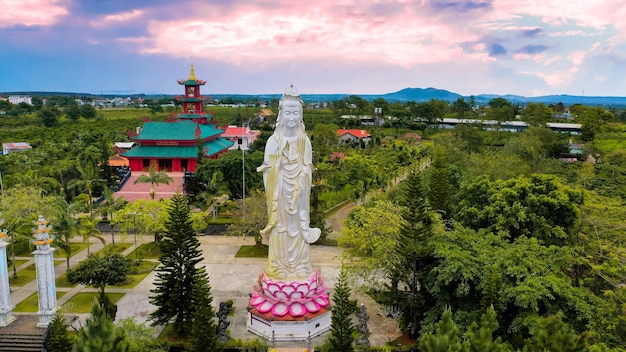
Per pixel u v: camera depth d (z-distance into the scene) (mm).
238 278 46062
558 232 39062
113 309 33250
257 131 140625
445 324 22953
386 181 83188
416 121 188375
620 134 135125
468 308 31141
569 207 40250
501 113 153125
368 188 79375
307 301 34188
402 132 172375
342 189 83250
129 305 40312
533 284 28281
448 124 192000
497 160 70125
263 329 34125
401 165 103125
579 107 143625
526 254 32562
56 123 172000
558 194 41000
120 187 78188
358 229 37594
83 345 21812
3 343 33688
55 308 35844
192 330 27922
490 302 28000
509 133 148750
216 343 29062
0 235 35531
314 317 33750
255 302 35125
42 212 48906
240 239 59469
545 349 21406
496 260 30812
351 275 36656
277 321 33188
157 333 35250
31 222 46344
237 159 71375
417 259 33531
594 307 27766
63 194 71812
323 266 49219
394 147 127812
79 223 47500
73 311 38750
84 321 37062
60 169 82000
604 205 44406
